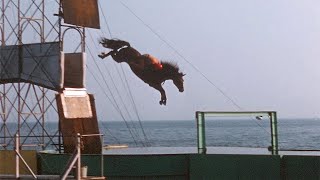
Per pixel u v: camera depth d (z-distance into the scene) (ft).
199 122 75.10
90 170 75.82
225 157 73.05
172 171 74.59
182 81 91.45
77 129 85.81
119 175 75.05
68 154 77.46
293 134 514.68
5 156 80.89
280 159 71.15
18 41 88.63
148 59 90.38
